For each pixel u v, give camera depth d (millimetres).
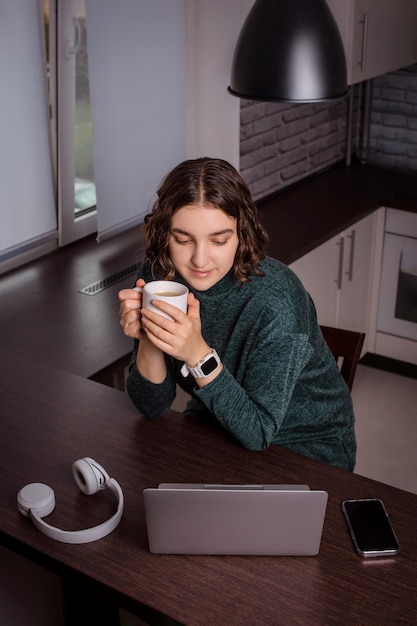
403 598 1356
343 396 1854
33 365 2078
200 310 1672
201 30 3248
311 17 2234
